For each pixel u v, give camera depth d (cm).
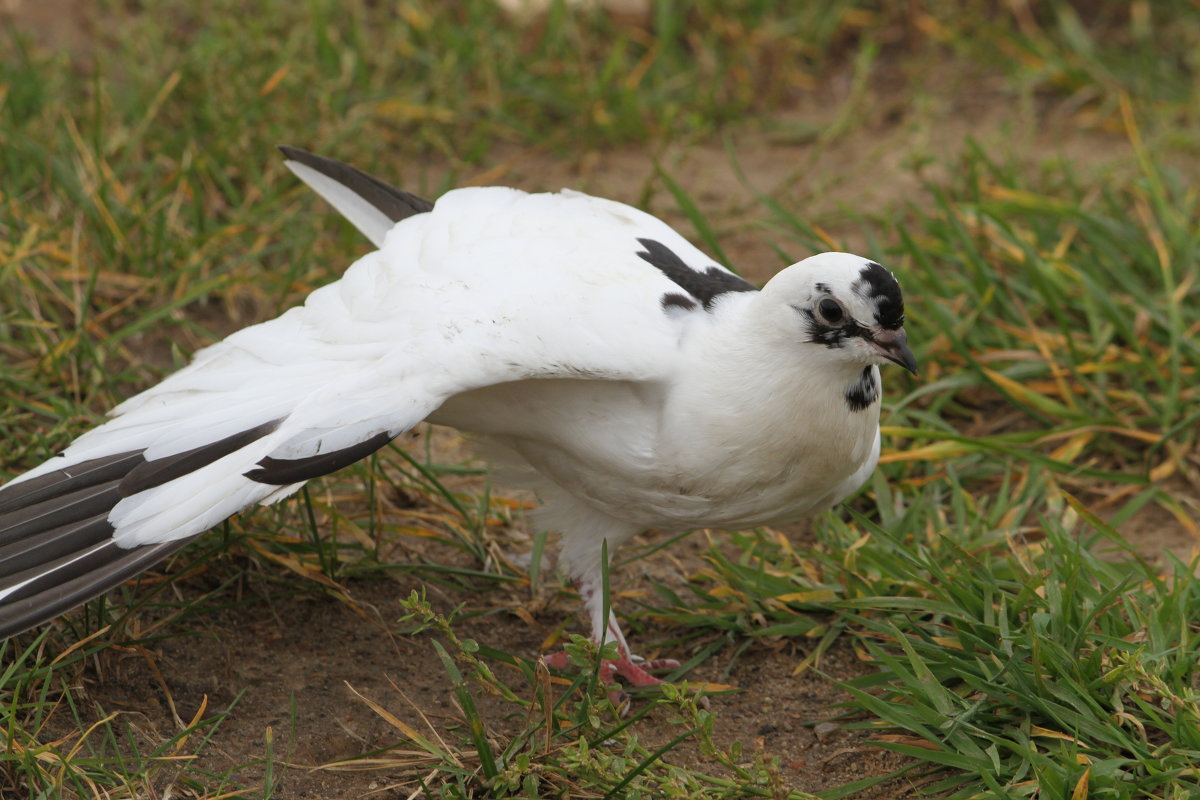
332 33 1376
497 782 662
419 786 693
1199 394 997
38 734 693
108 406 956
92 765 667
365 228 842
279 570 848
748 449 693
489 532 915
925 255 1161
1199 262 1107
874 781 680
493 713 752
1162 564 871
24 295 1017
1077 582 755
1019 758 677
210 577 834
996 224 1126
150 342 1042
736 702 772
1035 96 1500
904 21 1582
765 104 1485
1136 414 1018
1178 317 1038
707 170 1364
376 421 641
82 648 748
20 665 697
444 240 752
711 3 1530
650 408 696
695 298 712
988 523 895
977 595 779
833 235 1258
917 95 1456
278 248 1109
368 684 776
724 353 686
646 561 905
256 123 1212
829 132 1374
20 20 1411
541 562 883
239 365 704
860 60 1442
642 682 780
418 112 1327
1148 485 960
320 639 811
